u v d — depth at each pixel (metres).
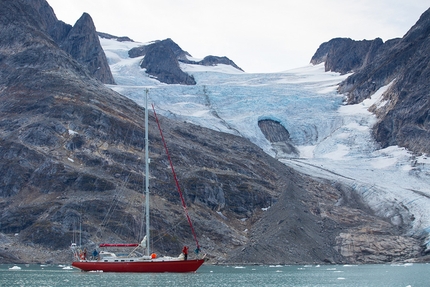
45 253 146.50
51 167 173.50
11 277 108.00
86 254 134.00
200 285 99.12
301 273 133.12
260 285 103.44
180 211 175.50
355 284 109.25
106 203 163.12
